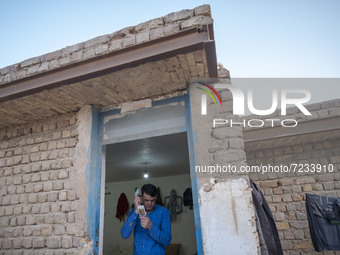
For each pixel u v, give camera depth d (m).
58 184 2.83
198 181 2.27
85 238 2.52
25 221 2.85
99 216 2.74
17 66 2.62
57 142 3.03
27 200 2.94
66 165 2.87
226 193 2.16
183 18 2.04
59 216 2.70
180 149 5.32
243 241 2.02
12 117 3.12
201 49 1.98
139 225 2.71
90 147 2.82
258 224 2.18
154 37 2.04
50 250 2.62
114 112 3.01
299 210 4.43
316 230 3.40
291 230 4.36
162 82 2.53
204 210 2.18
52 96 2.65
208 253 2.07
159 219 2.71
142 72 2.30
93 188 2.74
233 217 2.09
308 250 4.18
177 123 2.69
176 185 8.63
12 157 3.25
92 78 2.33
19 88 2.53
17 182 3.08
